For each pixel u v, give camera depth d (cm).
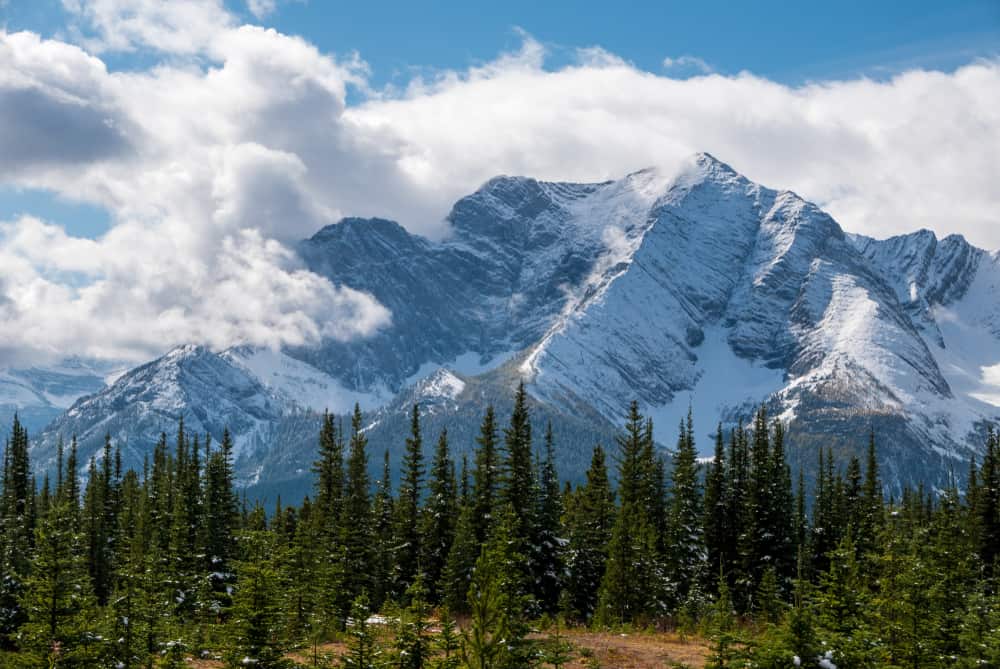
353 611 4206
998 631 3878
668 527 9206
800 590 4128
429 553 8612
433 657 4200
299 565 7138
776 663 3434
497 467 8375
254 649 4225
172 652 4972
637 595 7175
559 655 4191
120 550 9075
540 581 7856
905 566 4088
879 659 3662
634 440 9050
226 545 8469
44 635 4344
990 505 8488
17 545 6812
